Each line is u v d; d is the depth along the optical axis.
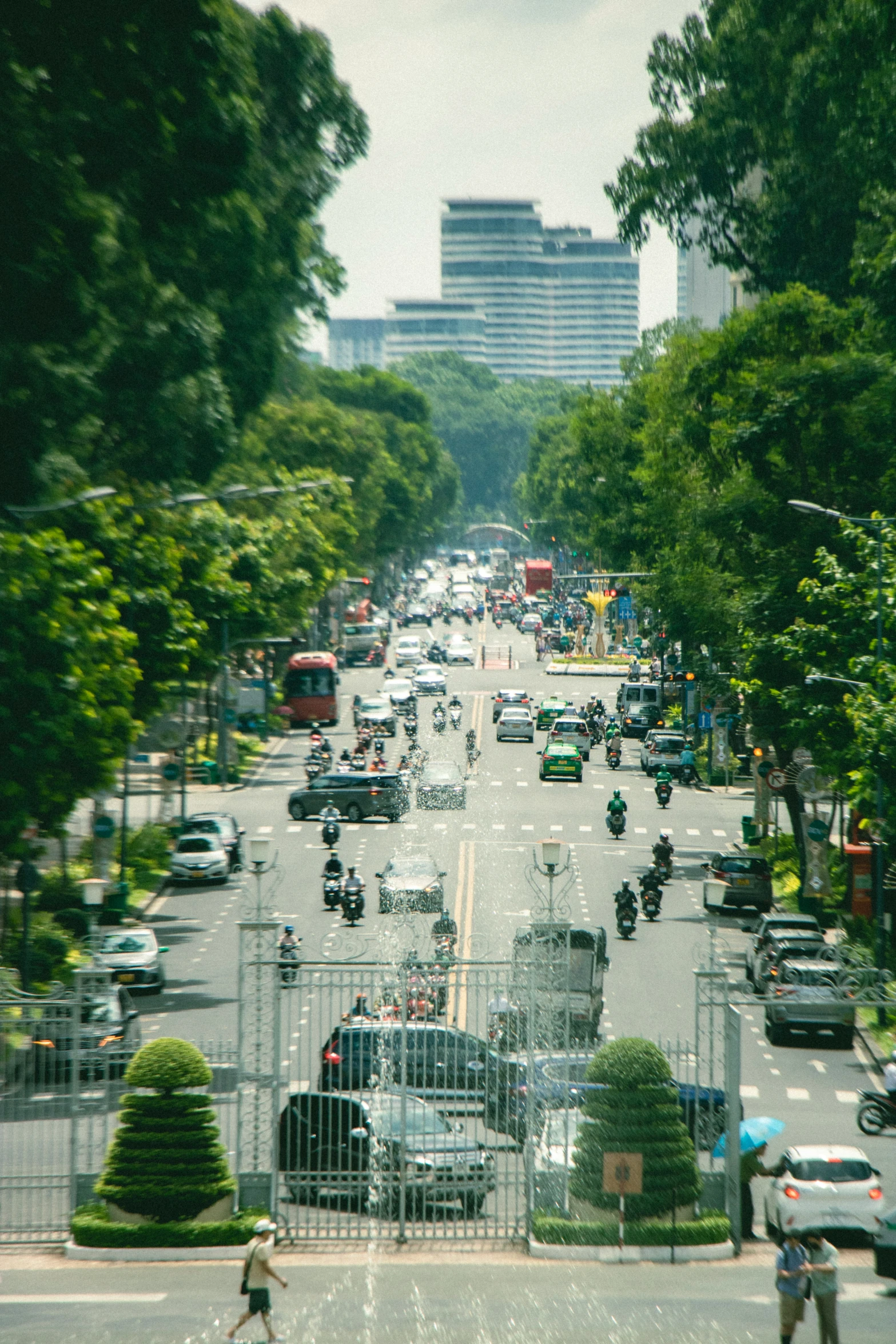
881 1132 73.31
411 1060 64.38
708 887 64.69
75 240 102.75
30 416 106.12
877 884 98.00
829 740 116.50
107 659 95.19
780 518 134.50
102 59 97.75
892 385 129.75
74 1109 59.19
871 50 141.50
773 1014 91.44
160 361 143.75
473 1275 53.53
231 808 172.38
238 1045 59.88
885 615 106.38
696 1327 47.22
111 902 117.88
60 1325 46.84
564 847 150.00
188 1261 55.66
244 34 132.75
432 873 122.19
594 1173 58.09
